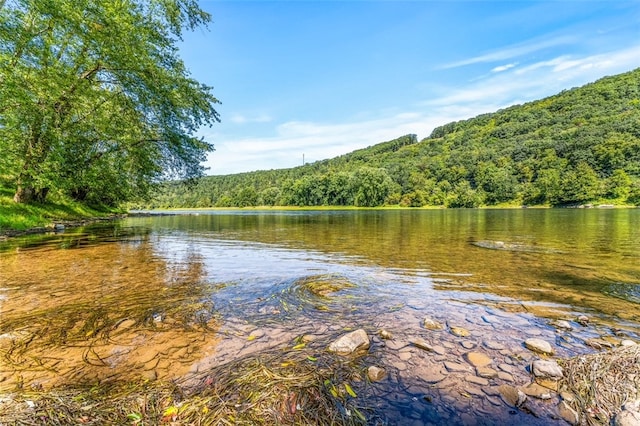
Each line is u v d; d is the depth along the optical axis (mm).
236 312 3381
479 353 2461
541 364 2211
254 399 1875
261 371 2170
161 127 18000
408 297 3936
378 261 6430
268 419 1729
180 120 18766
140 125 17203
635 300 3812
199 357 2408
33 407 1798
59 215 16656
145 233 12688
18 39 10977
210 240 10344
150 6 16609
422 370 2209
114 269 5629
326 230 14680
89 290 4242
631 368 2203
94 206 25812
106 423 1691
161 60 16531
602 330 2939
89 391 1978
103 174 18000
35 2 11055
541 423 1725
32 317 3238
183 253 7508
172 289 4285
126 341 2688
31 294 4043
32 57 11672
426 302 3734
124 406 1828
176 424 1693
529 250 7879
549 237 10961
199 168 21281
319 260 6570
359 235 12117
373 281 4707
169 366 2275
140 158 18969
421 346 2568
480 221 22062
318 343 2639
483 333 2844
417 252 7652
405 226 17297
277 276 5027
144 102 16141
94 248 8305
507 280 4801
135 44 14367
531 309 3496
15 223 11734
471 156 94062
